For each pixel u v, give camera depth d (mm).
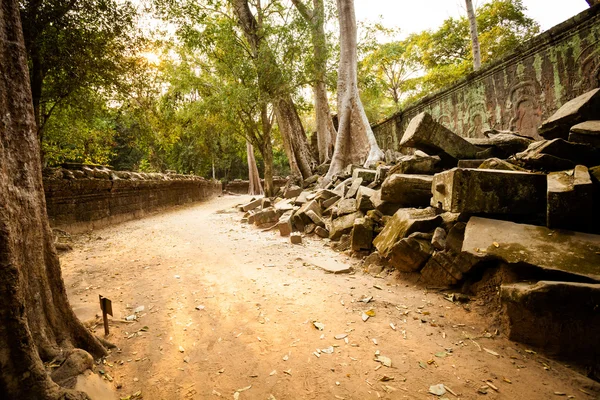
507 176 3549
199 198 20812
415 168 5574
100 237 7848
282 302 3701
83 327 2598
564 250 2836
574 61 6297
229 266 5281
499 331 2891
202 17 11000
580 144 3750
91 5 7027
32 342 1904
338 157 12797
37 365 1883
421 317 3227
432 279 3936
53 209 7648
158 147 24094
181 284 4426
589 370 2355
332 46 13570
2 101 2086
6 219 1823
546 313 2543
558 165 3707
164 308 3623
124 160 27438
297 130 16719
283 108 15867
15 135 2186
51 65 6949
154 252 6348
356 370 2408
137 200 11992
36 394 1826
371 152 11750
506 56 7832
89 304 3615
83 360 2254
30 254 2273
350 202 7199
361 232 5434
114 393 2199
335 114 19281
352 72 12969
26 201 2254
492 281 3291
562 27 6383
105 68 7895
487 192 3570
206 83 13883
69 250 6445
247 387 2256
